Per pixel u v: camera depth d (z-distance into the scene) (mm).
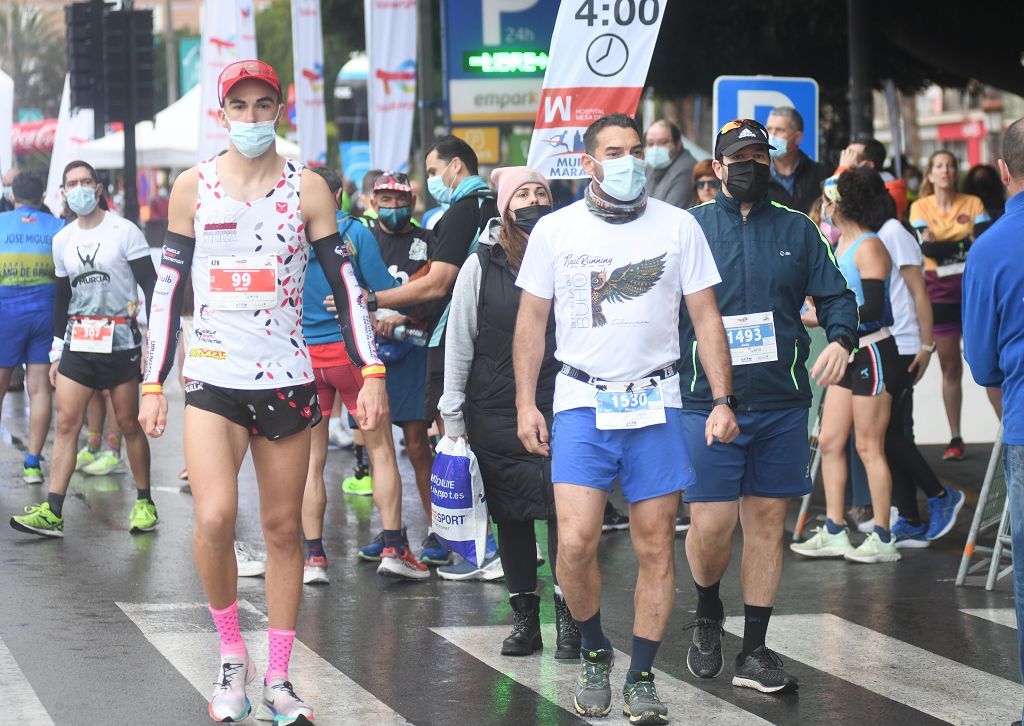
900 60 60156
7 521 23906
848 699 14422
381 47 40688
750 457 14680
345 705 14047
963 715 13922
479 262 15977
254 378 12898
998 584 19656
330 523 24203
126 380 22812
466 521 16031
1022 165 12508
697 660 15188
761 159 14656
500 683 14867
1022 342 12453
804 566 21016
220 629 13359
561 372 13500
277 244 12867
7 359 27375
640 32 21406
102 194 23109
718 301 14633
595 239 13188
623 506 25891
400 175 21750
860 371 20938
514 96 42344
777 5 52000
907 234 21828
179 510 25125
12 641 16234
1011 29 49812
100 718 13500
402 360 20016
